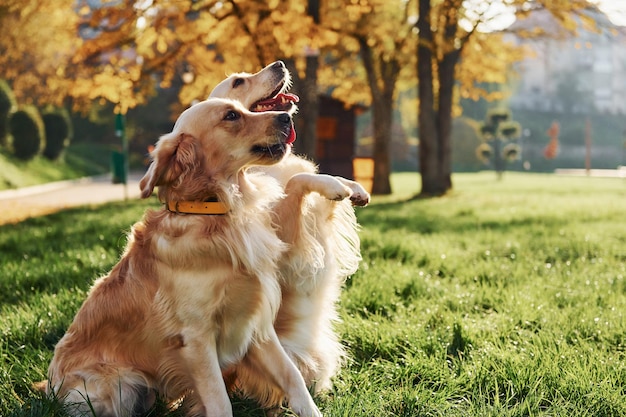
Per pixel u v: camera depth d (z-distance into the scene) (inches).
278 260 143.4
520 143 3513.8
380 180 932.6
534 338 163.2
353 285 220.7
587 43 804.6
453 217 506.3
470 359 156.2
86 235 374.0
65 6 578.6
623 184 1278.3
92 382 130.4
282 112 134.9
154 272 130.1
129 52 585.6
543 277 242.4
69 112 1809.8
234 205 129.8
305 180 145.7
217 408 125.3
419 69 841.5
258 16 536.7
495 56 956.6
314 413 127.3
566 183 1363.2
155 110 1962.4
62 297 205.0
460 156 2603.3
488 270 252.8
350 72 1017.5
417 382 147.2
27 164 1223.5
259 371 135.1
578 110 4237.2
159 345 130.6
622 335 166.1
